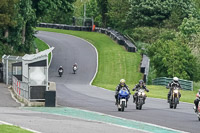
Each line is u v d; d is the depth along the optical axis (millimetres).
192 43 175750
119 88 64125
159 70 151875
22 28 168000
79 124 46438
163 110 65688
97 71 166375
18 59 109750
